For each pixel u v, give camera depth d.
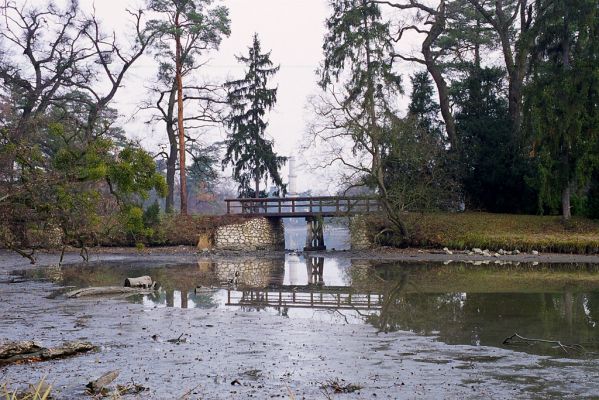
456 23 46.38
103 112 48.84
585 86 34.00
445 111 44.53
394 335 12.46
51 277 26.16
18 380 9.03
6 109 45.72
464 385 8.55
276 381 8.94
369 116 36.78
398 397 8.02
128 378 9.12
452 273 26.30
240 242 44.69
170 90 50.59
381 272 27.67
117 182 18.95
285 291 21.02
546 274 25.17
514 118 42.94
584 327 13.06
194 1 49.06
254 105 55.34
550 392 8.14
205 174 57.56
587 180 35.25
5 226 19.22
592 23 33.78
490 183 42.09
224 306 17.28
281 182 56.06
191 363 10.08
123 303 17.80
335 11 41.59
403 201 37.91
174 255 39.91
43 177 17.22
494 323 13.74
